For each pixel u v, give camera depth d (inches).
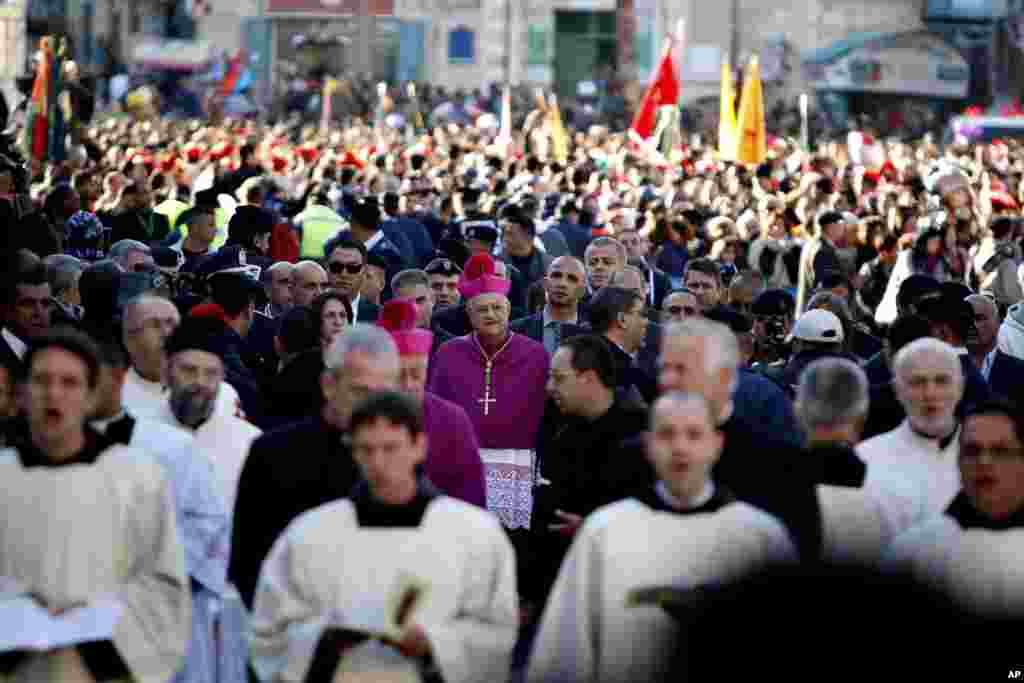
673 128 2760.8
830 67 5103.3
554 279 1137.4
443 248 1553.9
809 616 576.7
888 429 936.9
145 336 863.1
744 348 1066.7
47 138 2086.6
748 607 582.2
